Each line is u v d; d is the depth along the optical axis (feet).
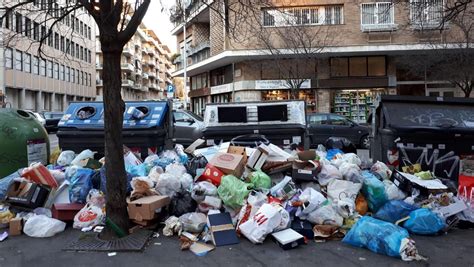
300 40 74.69
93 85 210.18
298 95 84.23
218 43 91.81
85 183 18.70
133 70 261.85
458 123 22.06
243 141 25.82
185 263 14.02
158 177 19.26
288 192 18.33
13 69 125.80
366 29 80.38
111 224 16.12
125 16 18.16
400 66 88.48
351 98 87.86
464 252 14.84
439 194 18.45
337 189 18.43
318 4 82.53
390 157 22.58
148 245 15.71
